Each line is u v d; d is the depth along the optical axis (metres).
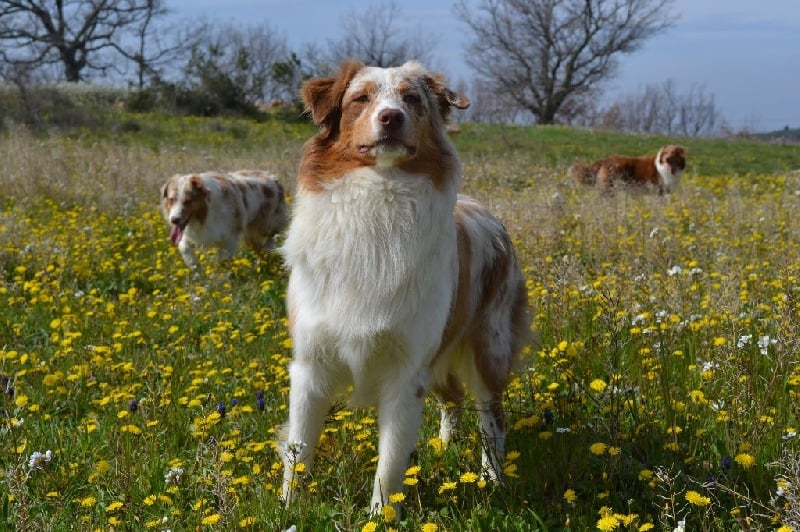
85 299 4.48
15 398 3.60
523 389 3.84
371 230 3.32
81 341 4.13
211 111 17.77
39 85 15.19
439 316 3.37
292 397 3.39
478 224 3.68
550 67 30.69
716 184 8.38
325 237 3.34
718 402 3.62
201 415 3.62
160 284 4.82
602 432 3.54
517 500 3.36
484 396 3.63
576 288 4.32
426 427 3.72
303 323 3.36
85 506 3.30
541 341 4.03
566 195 7.27
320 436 3.46
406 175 3.34
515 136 16.77
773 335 3.94
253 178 5.75
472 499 3.35
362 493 3.42
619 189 7.00
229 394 3.82
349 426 3.50
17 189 6.26
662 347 3.71
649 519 3.23
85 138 11.99
